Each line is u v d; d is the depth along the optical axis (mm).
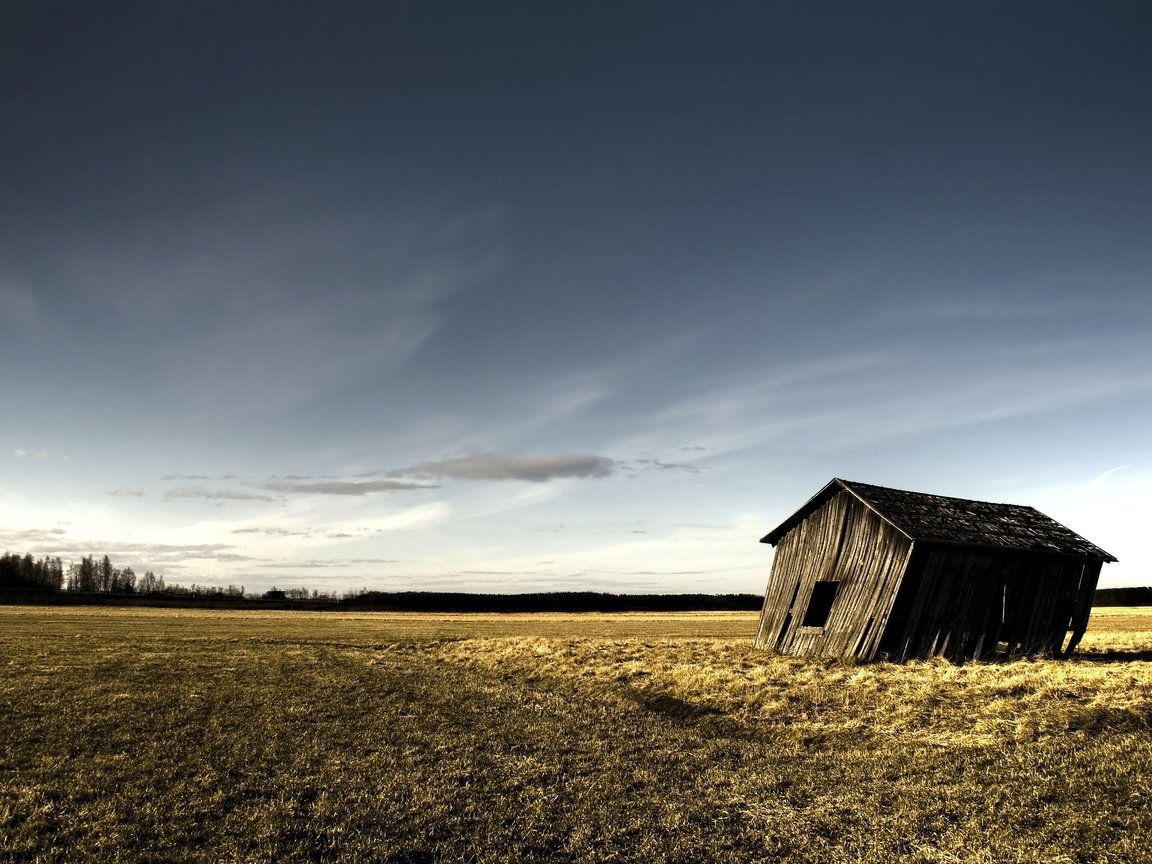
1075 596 32812
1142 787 13117
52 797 13781
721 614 104562
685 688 25516
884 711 20531
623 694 26328
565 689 28406
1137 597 122812
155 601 119188
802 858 11391
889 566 28875
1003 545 30109
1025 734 16953
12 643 41000
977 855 11180
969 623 29328
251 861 10836
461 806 13586
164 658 35156
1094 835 11555
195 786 14523
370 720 21297
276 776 15375
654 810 13531
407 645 45938
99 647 39781
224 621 70438
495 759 17031
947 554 29234
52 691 24672
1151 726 16266
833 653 30000
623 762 16922
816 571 32594
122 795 13875
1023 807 12961
